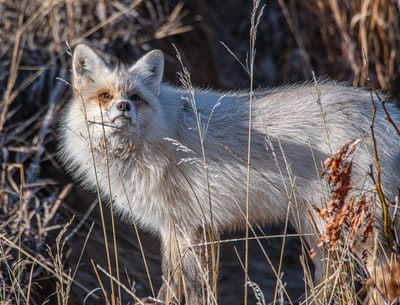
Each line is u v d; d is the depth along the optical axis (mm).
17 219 10875
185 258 9320
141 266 11914
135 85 8984
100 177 9336
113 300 7605
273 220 9609
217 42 16594
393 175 8992
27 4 14320
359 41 14266
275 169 9125
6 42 13828
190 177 9109
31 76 13367
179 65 14227
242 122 9281
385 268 8578
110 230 12031
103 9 14289
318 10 14781
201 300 9289
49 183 11727
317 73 14977
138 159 9023
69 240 11297
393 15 14008
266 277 12695
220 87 15094
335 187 7508
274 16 16453
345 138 9000
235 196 9227
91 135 8953
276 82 15688
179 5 14789
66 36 14062
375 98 9383
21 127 12523
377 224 8680
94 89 9070
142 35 14336
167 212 9289
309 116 9195
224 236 12992
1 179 11625
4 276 9695
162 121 9031
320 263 9422
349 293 7492
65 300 7949
